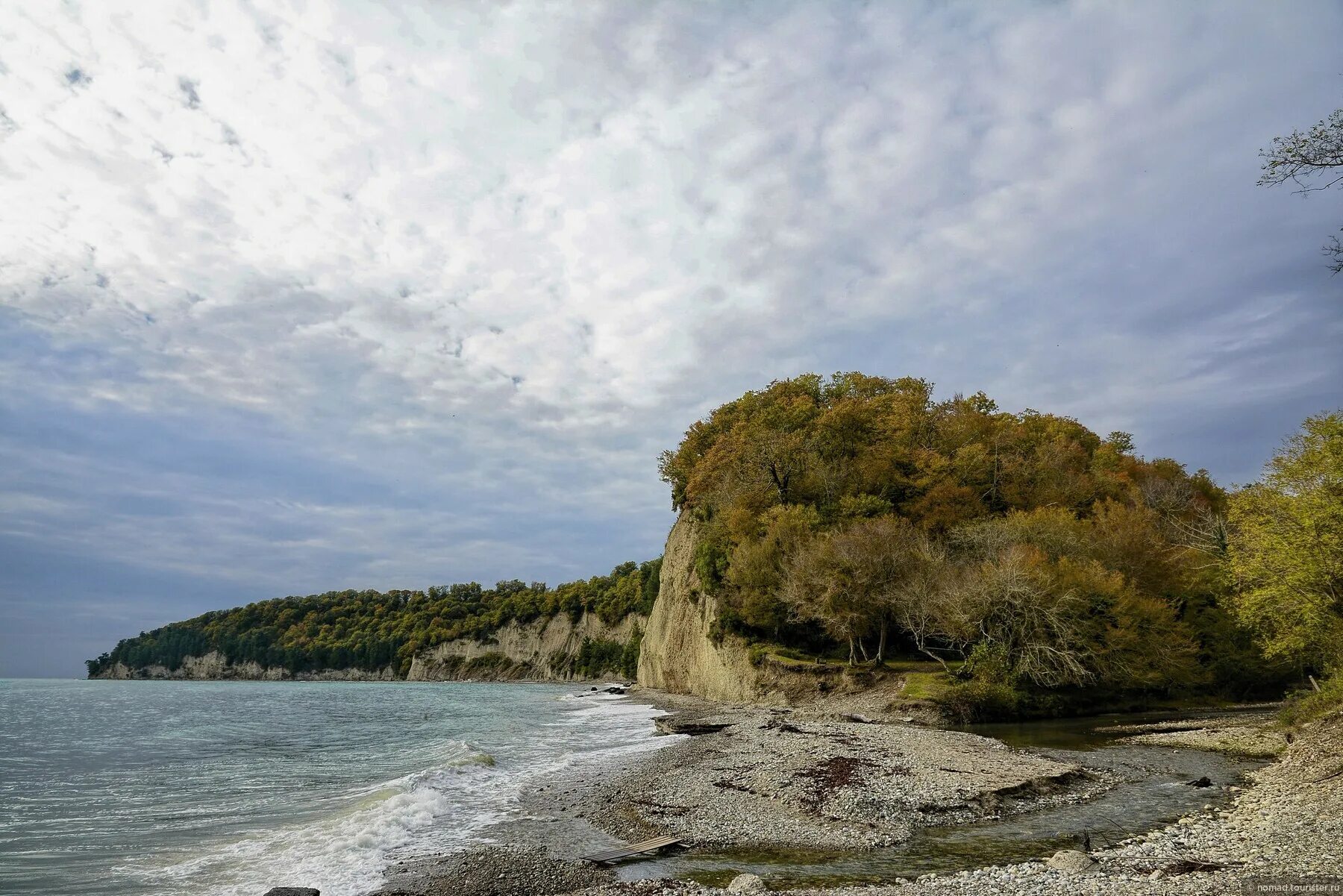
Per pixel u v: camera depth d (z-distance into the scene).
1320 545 26.12
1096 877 12.46
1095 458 78.75
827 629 52.00
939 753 25.72
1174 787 20.61
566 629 196.25
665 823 18.97
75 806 23.77
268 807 23.38
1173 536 56.25
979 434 77.56
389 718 62.94
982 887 12.44
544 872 15.27
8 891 14.66
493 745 39.03
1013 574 42.22
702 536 76.81
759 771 24.27
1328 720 24.25
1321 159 13.41
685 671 78.25
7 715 67.31
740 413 92.38
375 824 19.83
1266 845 13.38
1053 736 32.59
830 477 68.81
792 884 13.77
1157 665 43.97
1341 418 27.59
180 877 15.61
